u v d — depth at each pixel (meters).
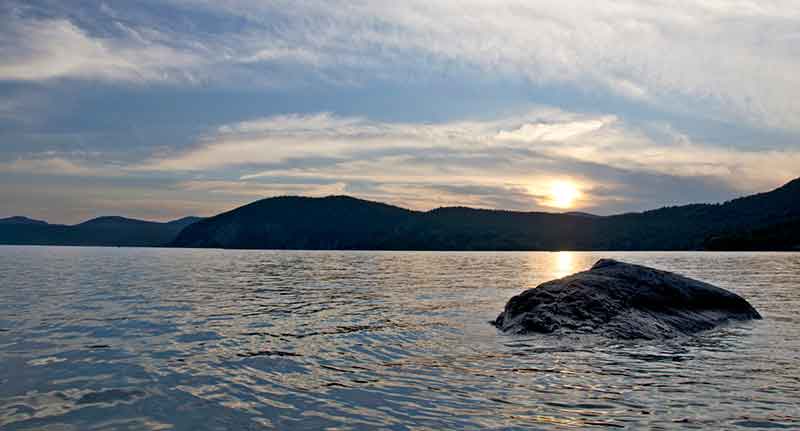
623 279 14.06
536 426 6.04
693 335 12.17
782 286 25.50
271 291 22.55
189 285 25.17
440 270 43.41
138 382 7.75
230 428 5.95
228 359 9.35
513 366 9.02
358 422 6.17
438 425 6.08
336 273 37.66
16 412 6.38
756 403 6.94
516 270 44.06
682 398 7.15
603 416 6.40
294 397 7.14
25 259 57.38
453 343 11.10
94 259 60.06
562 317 12.54
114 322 13.23
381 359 9.55
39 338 11.02
